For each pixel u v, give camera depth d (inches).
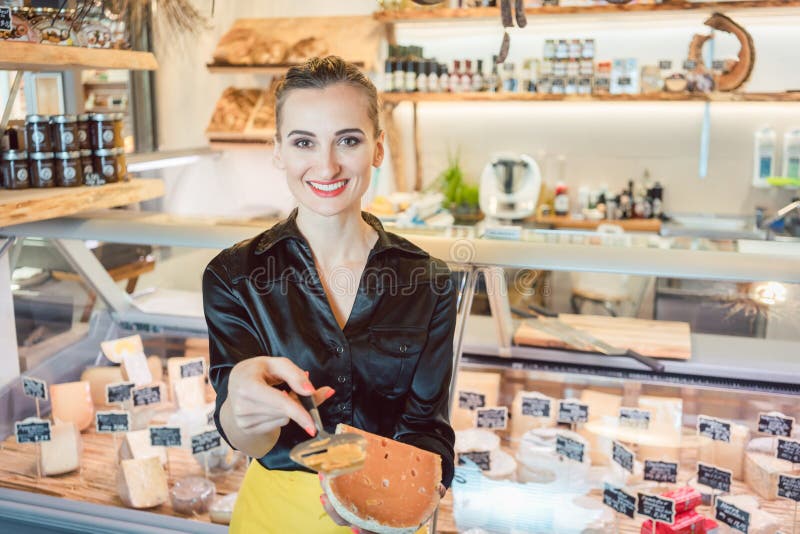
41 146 78.0
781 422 67.1
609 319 79.2
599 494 69.2
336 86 41.9
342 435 38.3
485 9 164.2
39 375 81.8
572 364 75.7
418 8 169.6
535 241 66.1
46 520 71.3
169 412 81.2
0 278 79.4
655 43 178.7
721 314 79.3
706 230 162.4
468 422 75.5
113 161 84.4
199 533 68.7
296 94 42.1
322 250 46.4
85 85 171.5
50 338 83.4
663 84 162.6
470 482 71.4
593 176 187.2
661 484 68.1
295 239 46.3
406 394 47.3
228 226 71.6
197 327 84.8
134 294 90.4
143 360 83.4
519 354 76.9
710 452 70.2
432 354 47.2
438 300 47.3
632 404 72.8
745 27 173.2
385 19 171.5
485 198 176.1
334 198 43.3
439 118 193.8
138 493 71.4
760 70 174.2
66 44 78.7
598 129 185.0
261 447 42.0
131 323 86.8
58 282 83.4
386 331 46.0
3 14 70.7
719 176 179.2
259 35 184.7
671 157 181.6
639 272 61.8
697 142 179.5
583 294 79.8
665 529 64.5
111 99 185.0
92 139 83.5
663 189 182.9
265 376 39.6
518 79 173.8
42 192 75.5
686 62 161.9
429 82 174.1
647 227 168.4
